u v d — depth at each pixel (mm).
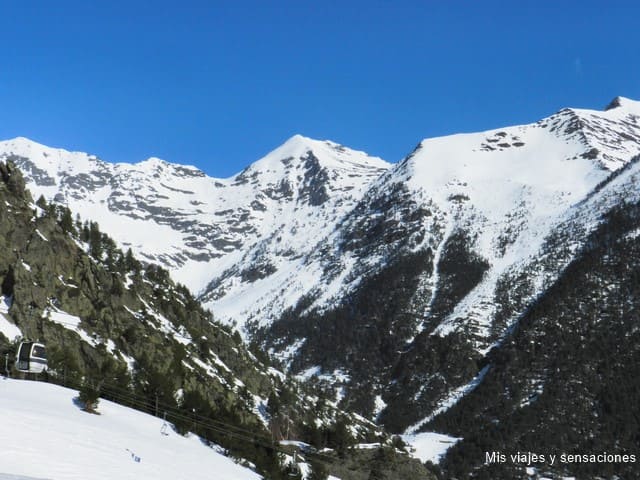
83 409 69688
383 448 138375
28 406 61875
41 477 43438
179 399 100625
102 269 131125
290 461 103500
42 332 101188
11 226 113500
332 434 133375
